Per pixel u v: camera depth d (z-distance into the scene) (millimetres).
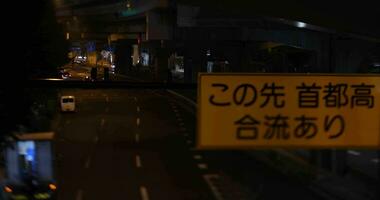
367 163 31203
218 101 8430
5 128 14180
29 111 15539
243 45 95188
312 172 26078
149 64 139125
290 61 101875
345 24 44969
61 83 28781
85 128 53031
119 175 31297
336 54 64500
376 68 64312
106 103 78438
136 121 58812
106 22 113875
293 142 8602
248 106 8477
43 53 22594
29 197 18344
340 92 8711
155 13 82500
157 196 25812
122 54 148750
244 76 8445
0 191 18172
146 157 37812
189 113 66750
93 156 38062
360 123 8758
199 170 32406
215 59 106562
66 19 108875
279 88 8547
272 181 27562
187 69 104625
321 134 8695
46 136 18609
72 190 27266
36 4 17781
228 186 27016
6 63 14352
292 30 69625
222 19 68688
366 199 20297
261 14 47281
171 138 47219
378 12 40812
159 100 83375
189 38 82875
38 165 18547
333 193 22516
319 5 41750
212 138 8422
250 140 8523
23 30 15102
